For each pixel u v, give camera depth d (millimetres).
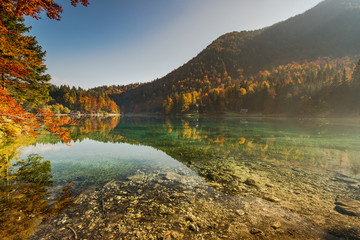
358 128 33594
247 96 118812
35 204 5578
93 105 157125
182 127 39219
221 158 12492
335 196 6477
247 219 4938
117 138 22625
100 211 5258
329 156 12891
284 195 6559
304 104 78312
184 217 5020
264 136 23656
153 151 14914
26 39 12914
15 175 8219
